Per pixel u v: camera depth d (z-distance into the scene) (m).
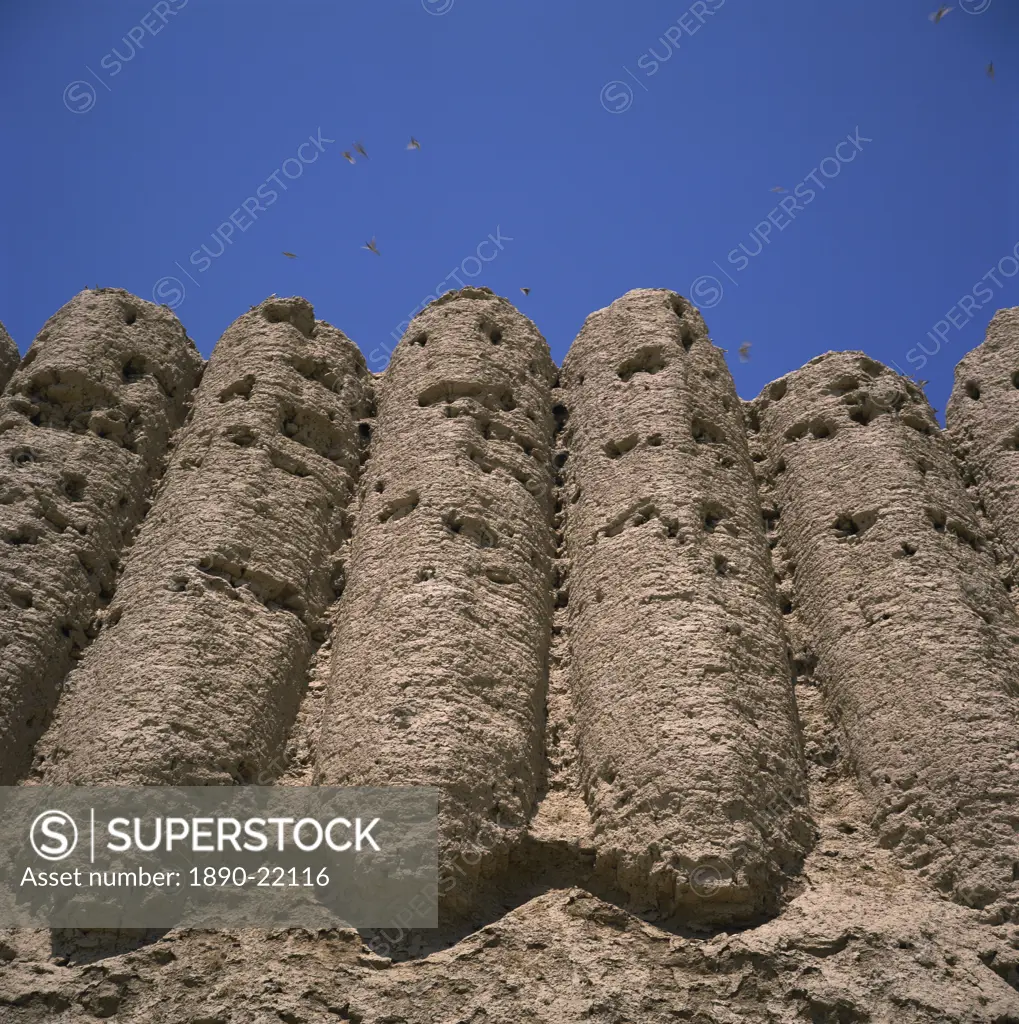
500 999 10.95
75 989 10.98
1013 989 11.10
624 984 11.11
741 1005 10.95
